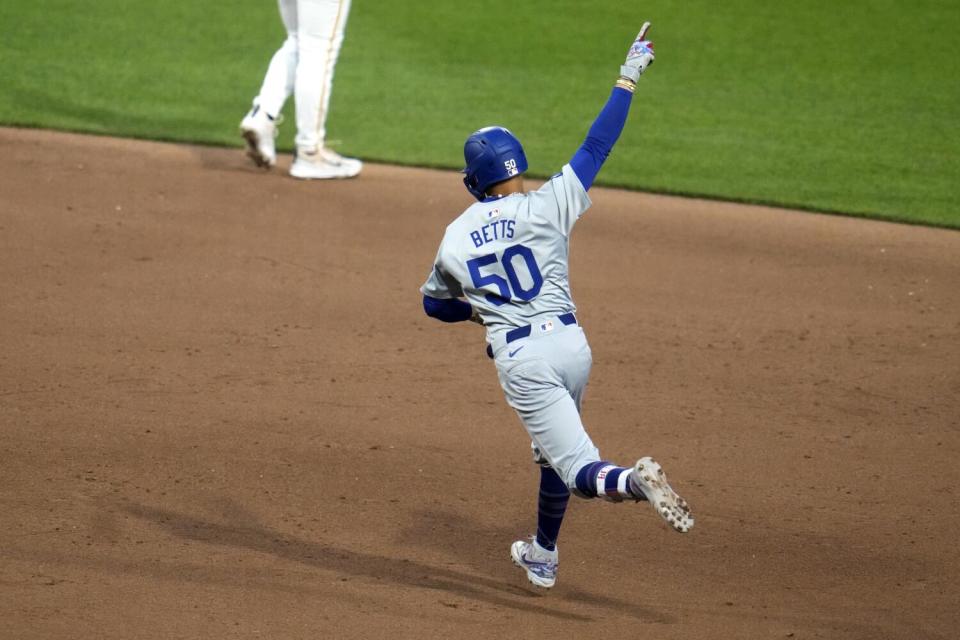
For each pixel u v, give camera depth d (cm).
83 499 2177
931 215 4019
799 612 1897
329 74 4044
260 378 2744
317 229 3703
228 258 3453
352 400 2659
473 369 2848
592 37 5959
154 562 1958
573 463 1745
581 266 3531
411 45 5766
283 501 2222
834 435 2595
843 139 4800
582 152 1809
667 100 5203
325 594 1877
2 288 3158
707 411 2688
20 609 1747
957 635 1828
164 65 5316
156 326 2994
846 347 3048
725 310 3259
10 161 4097
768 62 5709
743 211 4022
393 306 3197
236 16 6028
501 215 1775
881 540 2166
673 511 1582
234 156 4316
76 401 2580
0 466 2284
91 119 4600
